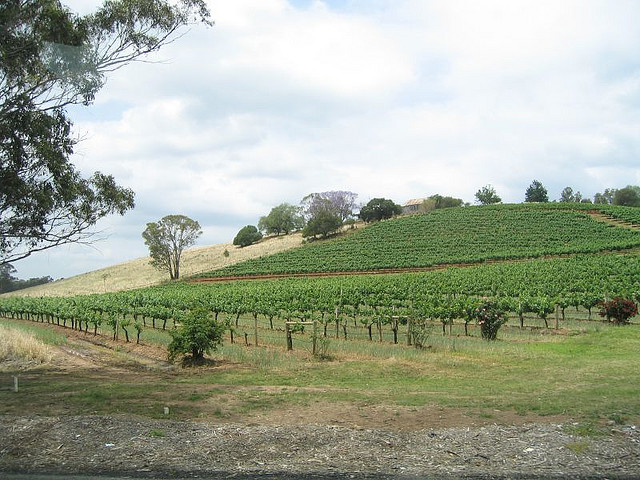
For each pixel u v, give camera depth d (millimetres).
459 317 22062
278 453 6934
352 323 27781
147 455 6914
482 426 8047
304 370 15141
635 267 40438
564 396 10195
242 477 6172
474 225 79688
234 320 31469
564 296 28469
